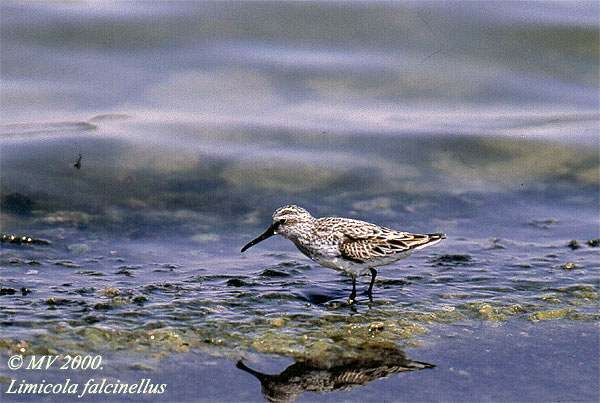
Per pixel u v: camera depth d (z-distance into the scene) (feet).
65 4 75.41
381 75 71.51
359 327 41.88
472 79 71.87
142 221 55.01
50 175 59.00
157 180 59.88
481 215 57.00
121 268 48.44
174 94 69.00
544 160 63.77
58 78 69.10
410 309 44.01
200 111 67.41
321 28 74.59
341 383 37.42
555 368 38.78
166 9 74.74
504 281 47.60
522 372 38.40
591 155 63.98
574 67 73.46
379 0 76.23
